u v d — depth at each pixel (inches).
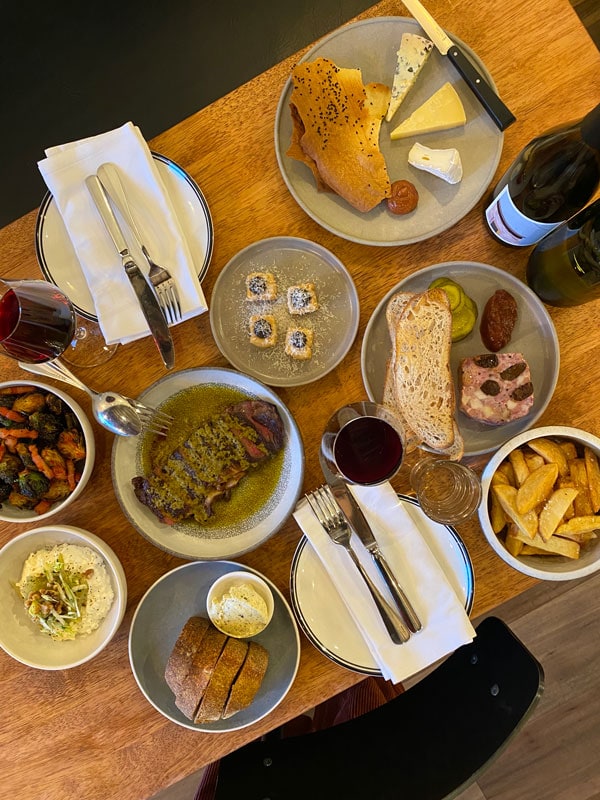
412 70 27.6
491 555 28.7
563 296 26.9
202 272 28.8
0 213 49.5
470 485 26.8
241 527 29.4
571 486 26.8
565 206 25.3
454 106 27.8
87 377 30.1
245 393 29.2
